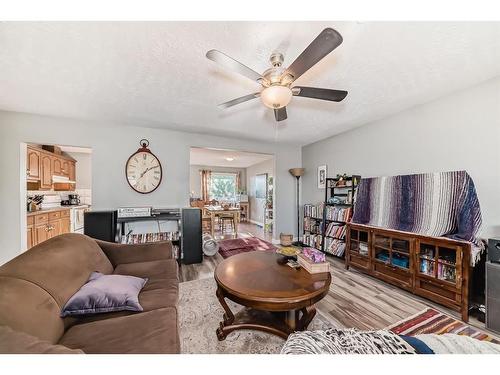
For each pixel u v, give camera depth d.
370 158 3.16
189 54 1.58
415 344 0.82
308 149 4.54
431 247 2.11
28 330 0.85
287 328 1.59
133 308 1.23
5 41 1.41
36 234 3.32
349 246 2.96
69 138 2.97
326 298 2.16
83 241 1.67
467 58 1.62
